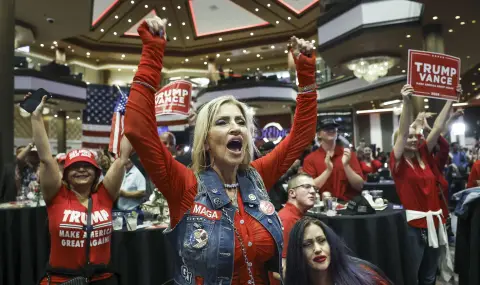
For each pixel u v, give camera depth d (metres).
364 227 3.03
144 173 3.58
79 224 2.18
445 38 9.96
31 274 3.62
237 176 1.21
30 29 12.00
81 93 15.98
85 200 2.31
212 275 1.03
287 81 17.73
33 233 3.70
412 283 3.15
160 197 3.53
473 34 9.66
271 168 1.33
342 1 10.62
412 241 3.28
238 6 17.84
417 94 3.29
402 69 13.13
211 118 1.17
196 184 1.11
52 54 20.50
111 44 21.06
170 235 1.12
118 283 2.27
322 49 10.80
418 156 3.43
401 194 3.39
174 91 4.45
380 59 10.98
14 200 4.77
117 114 3.34
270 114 22.45
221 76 19.41
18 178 5.37
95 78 22.78
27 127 18.28
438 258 3.63
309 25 18.88
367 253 3.01
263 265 1.15
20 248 3.65
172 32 19.95
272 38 20.58
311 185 2.66
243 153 1.18
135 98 1.03
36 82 13.58
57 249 2.17
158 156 1.04
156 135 1.05
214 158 1.19
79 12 10.99
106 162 4.54
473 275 3.14
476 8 7.92
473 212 3.18
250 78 17.55
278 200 3.87
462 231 3.31
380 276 1.66
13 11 5.96
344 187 3.87
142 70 1.05
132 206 3.50
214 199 1.09
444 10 8.03
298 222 1.68
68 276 2.12
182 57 22.30
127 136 1.01
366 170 6.89
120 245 2.99
